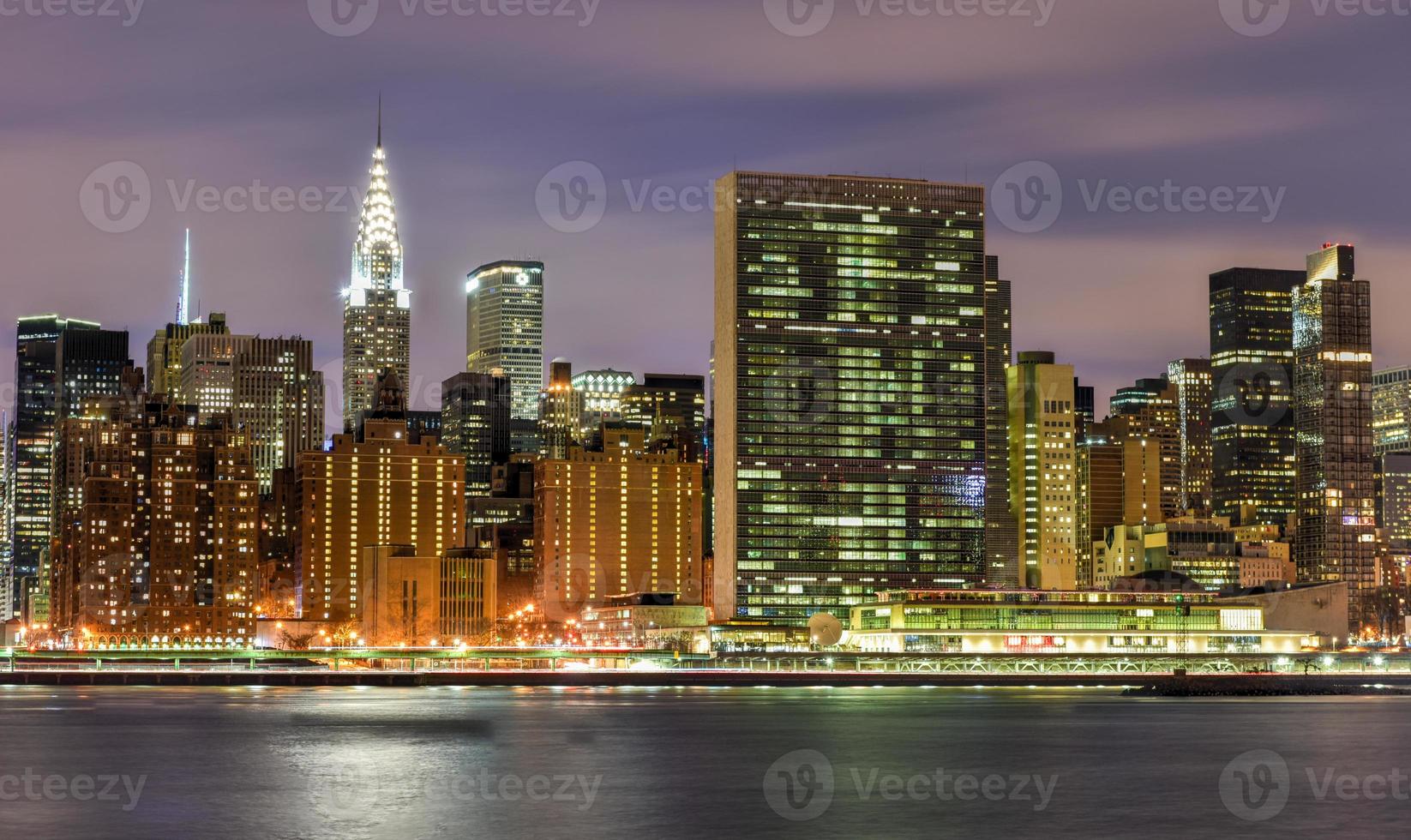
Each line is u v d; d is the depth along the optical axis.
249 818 186.88
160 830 178.88
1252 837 175.25
